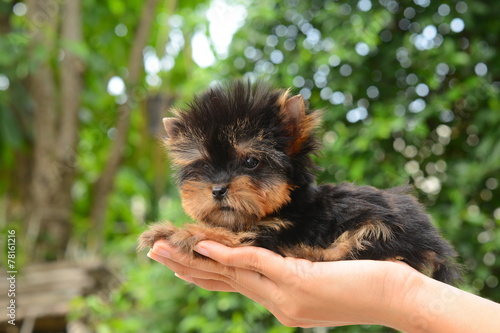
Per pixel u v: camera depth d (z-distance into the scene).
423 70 0.87
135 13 1.52
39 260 1.27
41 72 1.34
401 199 0.51
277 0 0.96
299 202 0.50
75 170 1.36
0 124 1.27
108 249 1.42
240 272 0.48
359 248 0.48
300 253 0.49
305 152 0.52
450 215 0.83
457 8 0.88
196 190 0.50
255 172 0.50
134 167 1.63
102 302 1.06
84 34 1.52
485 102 0.87
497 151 0.81
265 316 0.88
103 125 1.48
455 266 0.53
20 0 1.38
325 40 0.90
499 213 0.88
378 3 0.89
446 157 0.91
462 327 0.42
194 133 0.52
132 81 1.35
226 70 0.99
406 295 0.44
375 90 0.91
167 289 0.96
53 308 1.01
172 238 0.48
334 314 0.46
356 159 0.86
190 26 1.27
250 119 0.50
